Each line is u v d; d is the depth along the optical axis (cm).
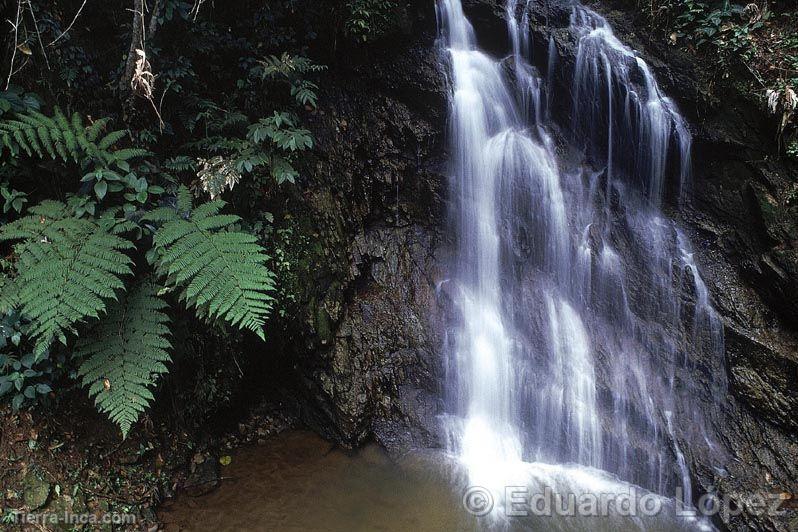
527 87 585
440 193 583
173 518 434
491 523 440
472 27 593
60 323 338
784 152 494
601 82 551
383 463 498
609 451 491
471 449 505
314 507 452
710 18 526
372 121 580
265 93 521
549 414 514
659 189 550
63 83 425
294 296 509
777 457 448
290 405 550
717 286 507
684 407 489
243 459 500
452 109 568
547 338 539
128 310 392
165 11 445
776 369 463
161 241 380
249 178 493
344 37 558
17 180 402
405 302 561
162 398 462
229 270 377
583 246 551
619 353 521
